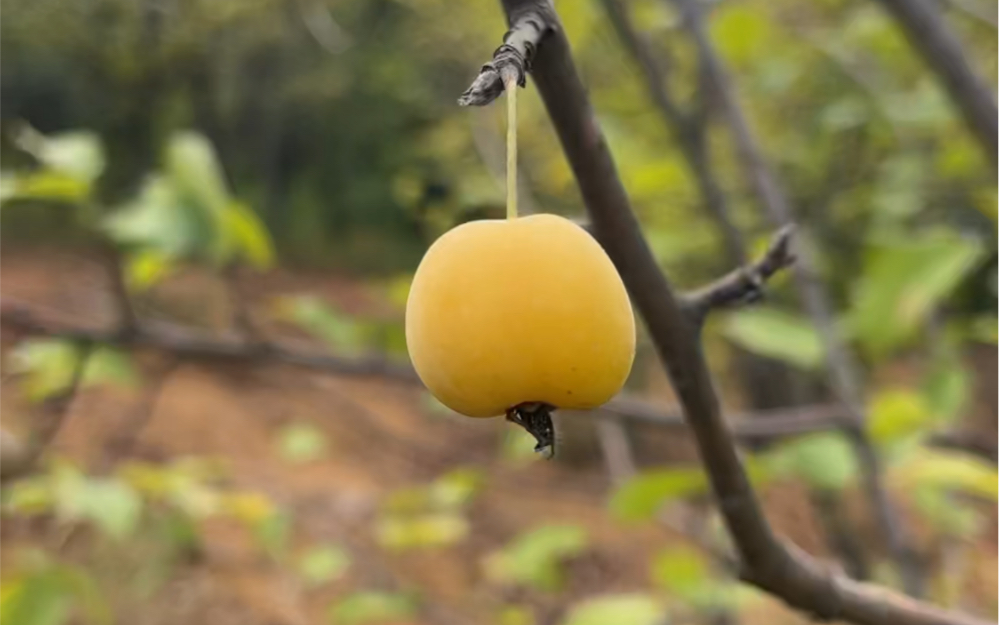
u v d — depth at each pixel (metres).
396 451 0.81
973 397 0.54
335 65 1.83
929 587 0.42
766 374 0.67
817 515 0.68
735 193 0.57
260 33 1.58
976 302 0.52
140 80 1.34
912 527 0.52
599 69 0.61
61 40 1.37
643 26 0.53
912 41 0.30
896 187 0.53
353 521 0.73
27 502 0.42
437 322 0.17
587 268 0.17
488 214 0.32
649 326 0.19
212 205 0.36
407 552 0.79
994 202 0.39
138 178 1.40
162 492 0.50
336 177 2.32
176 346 0.37
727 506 0.20
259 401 1.16
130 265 0.40
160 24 1.28
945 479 0.35
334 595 0.74
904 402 0.33
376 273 2.21
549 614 0.69
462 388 0.17
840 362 0.37
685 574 0.47
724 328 0.47
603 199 0.19
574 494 0.92
